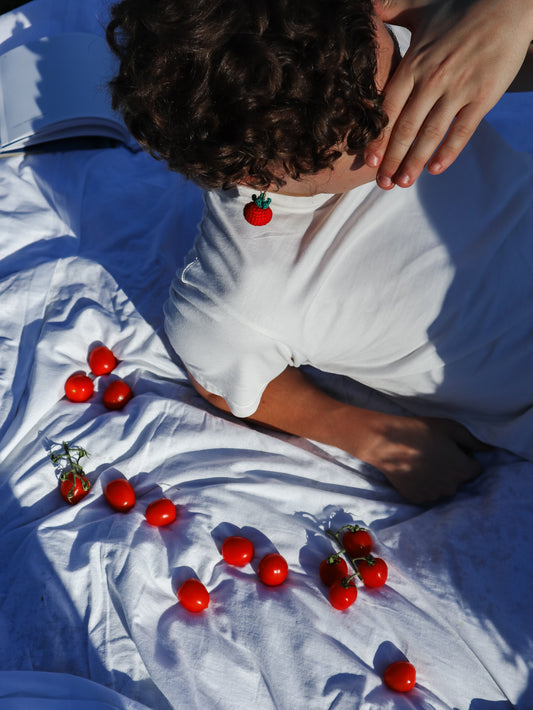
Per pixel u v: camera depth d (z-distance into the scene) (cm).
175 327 64
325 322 61
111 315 84
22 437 74
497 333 63
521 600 62
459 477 71
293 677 58
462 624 62
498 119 105
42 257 92
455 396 69
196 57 37
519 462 71
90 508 68
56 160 104
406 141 45
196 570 64
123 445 72
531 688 59
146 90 40
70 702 55
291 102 38
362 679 58
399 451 71
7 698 55
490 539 65
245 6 37
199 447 73
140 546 64
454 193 61
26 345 82
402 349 64
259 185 46
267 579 63
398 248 60
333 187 49
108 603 62
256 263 56
